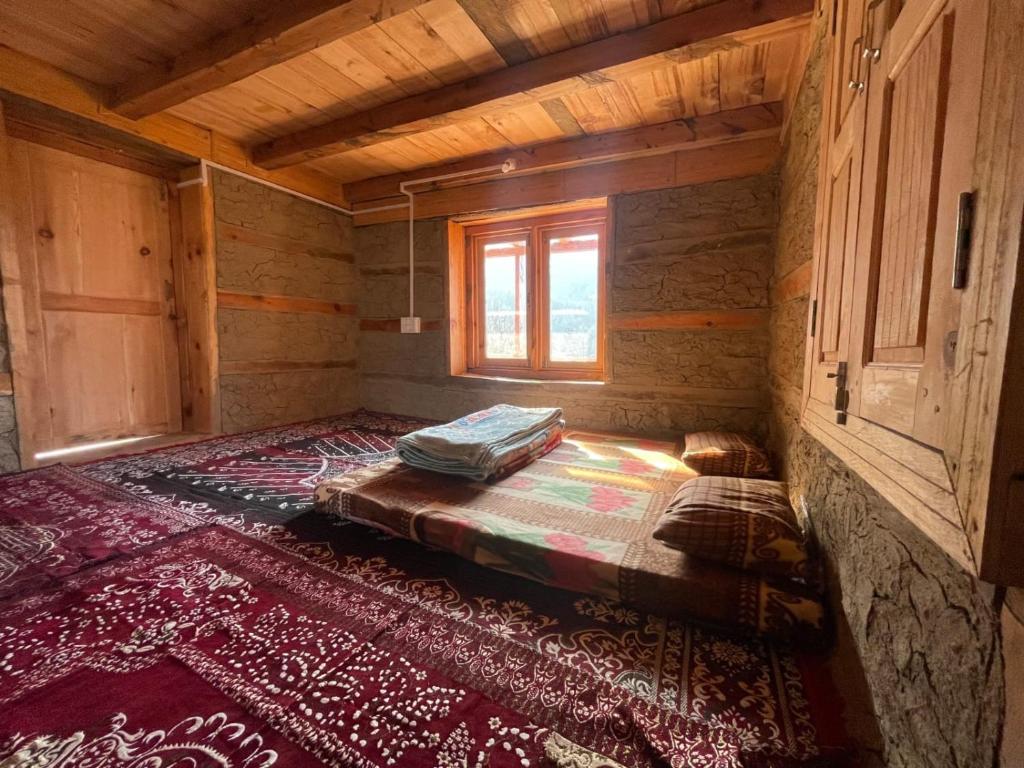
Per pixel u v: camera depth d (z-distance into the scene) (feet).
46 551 4.96
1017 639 1.41
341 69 7.55
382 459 8.77
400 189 12.17
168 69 7.38
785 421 6.64
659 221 9.70
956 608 1.80
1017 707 1.39
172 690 3.08
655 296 9.86
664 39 6.28
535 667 3.37
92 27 6.68
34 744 2.66
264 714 2.90
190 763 2.56
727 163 9.02
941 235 1.84
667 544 4.16
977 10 1.61
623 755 2.66
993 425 1.42
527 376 12.21
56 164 8.55
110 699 3.00
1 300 7.50
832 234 3.64
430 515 5.15
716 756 2.64
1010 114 1.40
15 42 7.02
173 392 10.46
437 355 12.56
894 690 2.31
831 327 3.55
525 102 7.70
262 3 6.17
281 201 11.41
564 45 6.88
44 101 7.58
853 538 3.13
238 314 10.64
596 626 3.86
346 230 13.24
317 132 9.64
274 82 8.00
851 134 3.15
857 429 2.79
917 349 2.03
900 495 2.11
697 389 9.63
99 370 9.33
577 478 6.63
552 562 4.32
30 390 7.84
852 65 3.16
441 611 4.05
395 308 13.07
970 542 1.51
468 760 2.61
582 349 11.59
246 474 7.72
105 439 9.48
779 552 3.81
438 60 7.29
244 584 4.42
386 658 3.44
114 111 8.32
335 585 4.44
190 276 10.18
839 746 2.71
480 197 11.50
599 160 10.02
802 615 3.51
